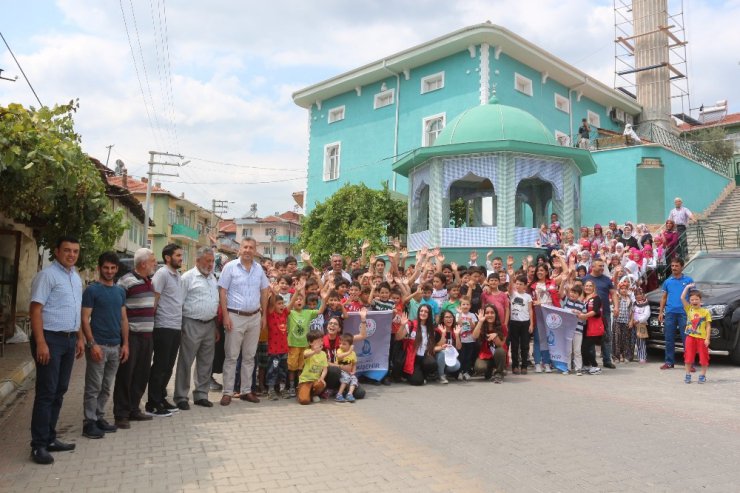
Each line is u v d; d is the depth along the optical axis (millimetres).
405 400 7531
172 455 5008
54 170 6508
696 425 6098
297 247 26625
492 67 23750
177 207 52438
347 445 5332
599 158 23109
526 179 18062
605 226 22594
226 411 6832
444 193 16438
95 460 4871
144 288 6238
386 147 27234
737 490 4195
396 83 27141
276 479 4395
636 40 31438
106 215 9828
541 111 26094
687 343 8930
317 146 31016
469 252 15875
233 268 7293
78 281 5367
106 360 5785
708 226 20359
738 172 31469
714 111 40938
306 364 7312
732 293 10617
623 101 30219
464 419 6383
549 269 12031
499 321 9242
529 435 5680
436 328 9023
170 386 8680
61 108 7387
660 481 4367
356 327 8531
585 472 4570
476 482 4344
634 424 6133
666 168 22219
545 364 10133
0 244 12531
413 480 4383
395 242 11109
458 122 17047
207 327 6988
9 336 12391
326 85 29484
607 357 10453
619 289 11320
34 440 4852
